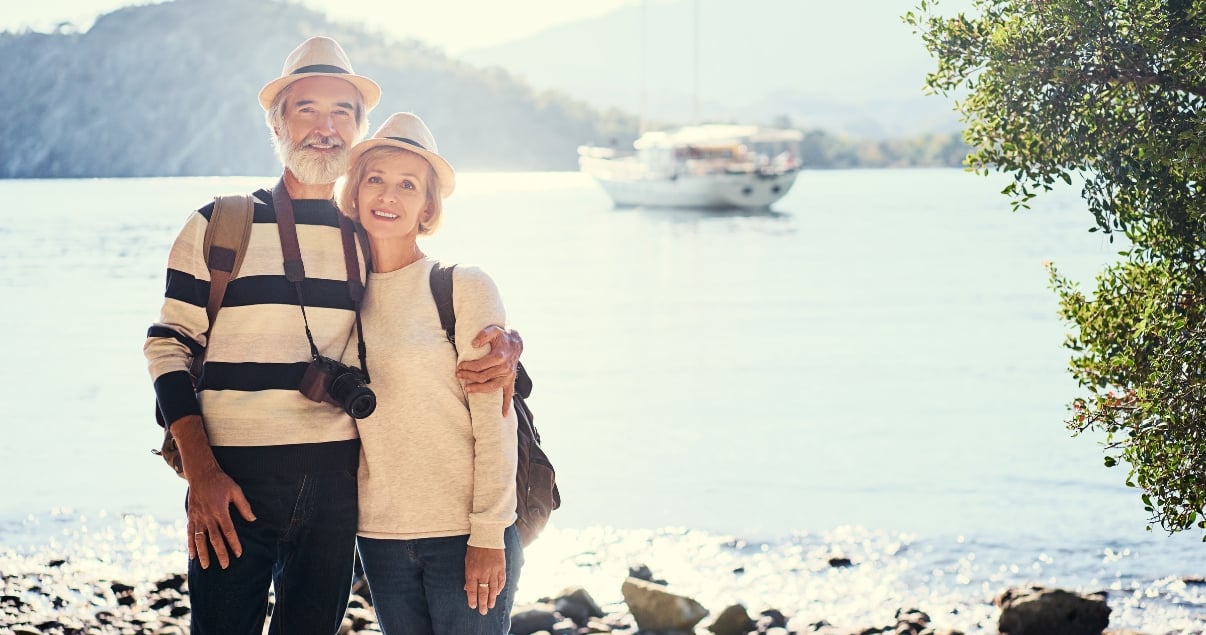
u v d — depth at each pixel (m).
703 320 24.50
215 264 3.22
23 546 8.15
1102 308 4.86
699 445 11.85
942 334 21.89
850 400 14.73
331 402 3.22
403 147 3.37
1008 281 32.44
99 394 15.22
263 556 3.25
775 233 55.81
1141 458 4.74
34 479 10.29
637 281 33.56
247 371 3.22
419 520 3.27
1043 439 12.10
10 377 16.64
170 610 6.38
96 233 52.34
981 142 4.80
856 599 6.97
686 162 74.31
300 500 3.23
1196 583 7.27
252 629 3.26
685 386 15.89
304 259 3.31
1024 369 17.41
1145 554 7.91
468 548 3.25
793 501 9.52
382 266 3.43
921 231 56.28
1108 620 6.27
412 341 3.26
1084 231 54.38
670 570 7.62
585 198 95.94
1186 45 4.21
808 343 20.70
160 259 39.00
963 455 11.35
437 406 3.27
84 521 8.88
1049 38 4.49
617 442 12.05
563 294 29.97
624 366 17.84
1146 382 4.71
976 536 8.42
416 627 3.34
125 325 23.28
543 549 8.08
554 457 11.34
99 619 6.23
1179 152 4.23
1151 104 4.48
